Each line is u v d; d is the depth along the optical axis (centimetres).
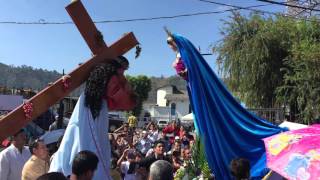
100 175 495
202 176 721
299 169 455
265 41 2316
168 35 650
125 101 530
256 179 655
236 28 2408
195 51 648
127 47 535
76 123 511
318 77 2088
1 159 656
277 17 2408
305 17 2417
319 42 2267
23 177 621
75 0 504
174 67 653
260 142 669
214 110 650
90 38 514
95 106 509
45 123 1748
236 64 2386
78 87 527
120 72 525
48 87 495
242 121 670
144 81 7569
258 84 2353
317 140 485
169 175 396
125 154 942
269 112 1549
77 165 416
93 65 515
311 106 2097
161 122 5147
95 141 502
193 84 636
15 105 2205
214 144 641
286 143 501
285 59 2220
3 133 474
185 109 7406
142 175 783
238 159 549
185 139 1330
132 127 1820
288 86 2194
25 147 689
